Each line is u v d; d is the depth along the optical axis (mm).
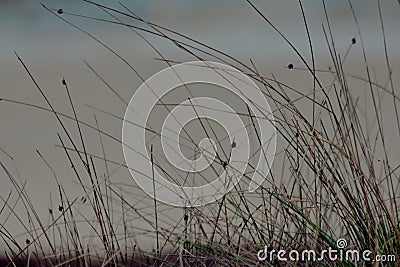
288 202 5777
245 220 5750
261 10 15359
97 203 5984
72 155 9211
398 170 6812
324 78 10812
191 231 5918
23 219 7723
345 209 5621
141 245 6258
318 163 5793
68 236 6133
